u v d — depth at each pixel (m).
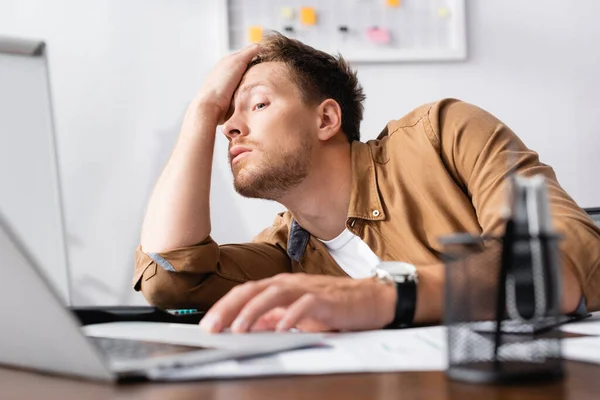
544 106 3.13
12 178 0.85
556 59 3.13
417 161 1.36
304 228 1.53
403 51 3.01
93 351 0.58
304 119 1.46
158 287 1.43
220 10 2.95
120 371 0.59
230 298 0.82
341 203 1.47
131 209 2.95
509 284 0.57
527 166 1.25
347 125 1.53
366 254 1.45
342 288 0.86
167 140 2.97
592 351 0.66
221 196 2.96
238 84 1.52
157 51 2.97
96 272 2.93
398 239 1.36
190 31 2.98
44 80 0.87
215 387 0.56
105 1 2.95
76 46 2.94
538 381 0.55
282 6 3.00
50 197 0.86
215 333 0.80
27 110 0.86
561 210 1.04
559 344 0.57
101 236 2.94
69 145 2.93
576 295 0.94
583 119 3.15
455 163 1.34
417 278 0.90
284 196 1.47
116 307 1.00
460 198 1.31
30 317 0.60
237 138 1.46
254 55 1.54
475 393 0.52
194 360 0.62
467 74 3.09
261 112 1.45
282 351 0.69
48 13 2.93
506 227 0.57
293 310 0.80
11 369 0.71
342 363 0.63
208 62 2.98
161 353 0.66
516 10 3.12
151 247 1.46
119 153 2.96
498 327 0.57
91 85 2.95
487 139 1.31
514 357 0.57
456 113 1.37
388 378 0.58
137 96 2.96
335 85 1.52
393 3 3.02
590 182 3.15
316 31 3.01
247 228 2.98
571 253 0.96
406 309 0.88
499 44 3.11
